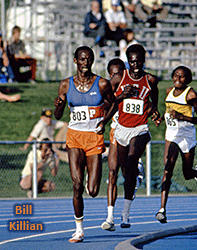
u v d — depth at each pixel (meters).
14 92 61.72
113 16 67.25
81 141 17.58
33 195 37.22
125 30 66.50
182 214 26.56
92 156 17.66
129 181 19.81
